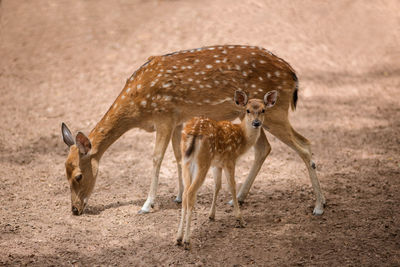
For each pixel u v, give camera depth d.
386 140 14.23
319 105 17.50
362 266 7.79
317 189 9.88
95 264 8.06
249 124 9.22
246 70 10.02
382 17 27.36
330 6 28.20
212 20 25.08
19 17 26.23
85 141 9.82
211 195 10.91
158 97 10.05
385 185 11.12
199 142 8.27
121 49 22.30
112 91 18.52
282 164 12.80
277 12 26.69
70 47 22.77
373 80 20.14
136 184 11.65
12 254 8.30
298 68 20.73
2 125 15.53
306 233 8.98
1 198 10.66
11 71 20.38
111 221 9.64
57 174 12.20
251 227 9.27
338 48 23.50
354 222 9.34
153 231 9.20
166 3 28.23
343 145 13.97
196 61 10.18
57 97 18.06
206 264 8.00
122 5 28.17
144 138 14.95
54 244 8.70
